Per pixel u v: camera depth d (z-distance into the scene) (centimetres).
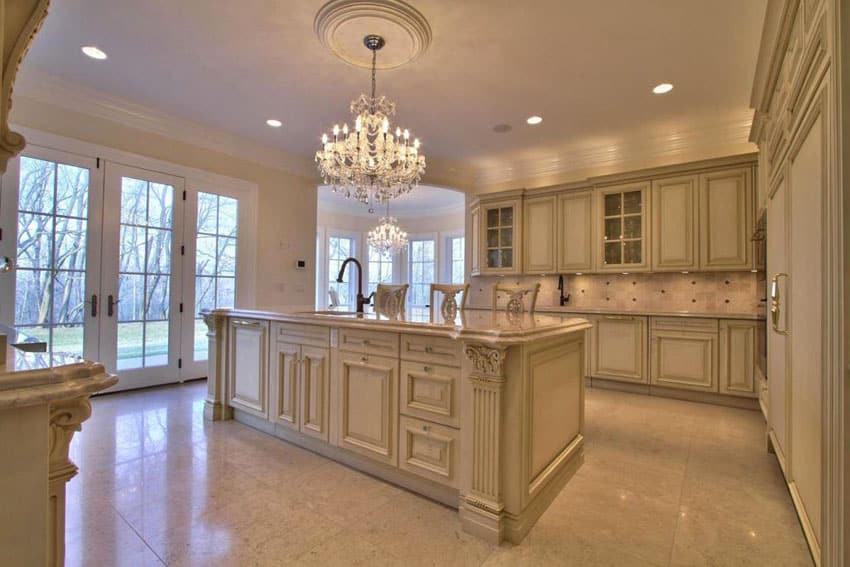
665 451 273
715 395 386
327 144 324
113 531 177
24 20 75
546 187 498
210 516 190
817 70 140
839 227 122
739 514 196
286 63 309
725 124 409
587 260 473
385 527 184
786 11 175
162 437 286
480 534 177
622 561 162
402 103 369
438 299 854
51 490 76
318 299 838
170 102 379
